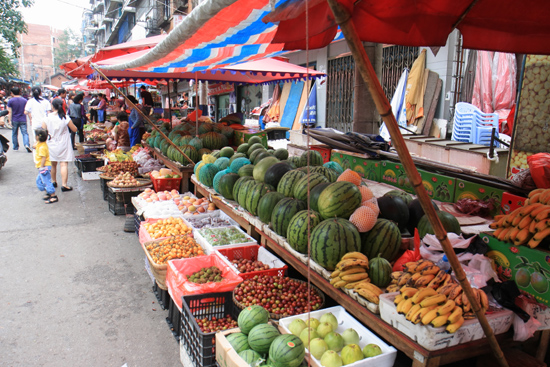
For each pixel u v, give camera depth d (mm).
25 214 7355
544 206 2711
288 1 2580
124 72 9266
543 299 2576
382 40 2881
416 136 6703
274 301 3322
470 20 2938
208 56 4977
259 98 16469
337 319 3064
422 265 2727
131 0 31422
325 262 3047
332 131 6297
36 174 10758
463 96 7469
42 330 3766
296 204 3783
